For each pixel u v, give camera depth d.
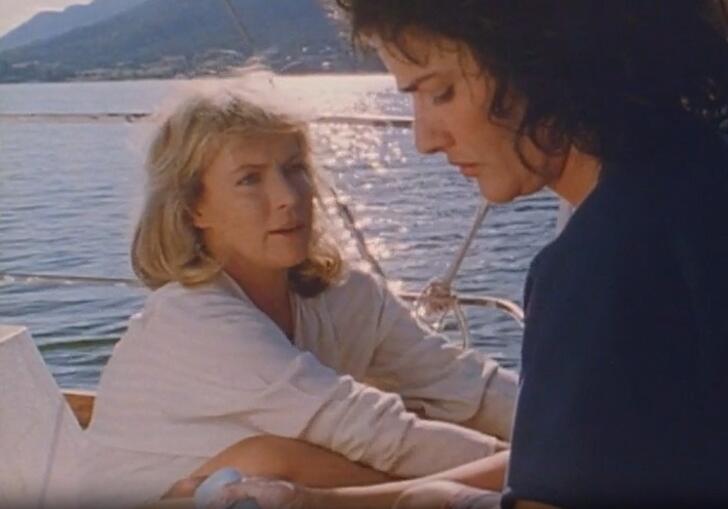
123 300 9.42
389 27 1.18
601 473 1.08
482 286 6.80
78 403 3.37
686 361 1.08
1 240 11.35
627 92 1.15
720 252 1.10
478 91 1.18
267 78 2.26
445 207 8.40
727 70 1.20
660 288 1.10
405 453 2.14
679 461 1.07
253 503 1.82
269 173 2.19
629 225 1.12
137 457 2.21
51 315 9.12
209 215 2.19
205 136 2.14
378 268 2.85
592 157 1.19
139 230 2.21
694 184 1.14
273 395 2.13
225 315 2.18
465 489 1.58
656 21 1.17
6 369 2.93
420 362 2.49
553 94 1.15
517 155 1.19
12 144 14.80
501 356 4.59
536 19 1.14
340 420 2.12
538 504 1.10
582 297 1.11
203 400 2.16
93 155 14.43
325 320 2.38
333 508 1.84
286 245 2.22
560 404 1.09
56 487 2.85
